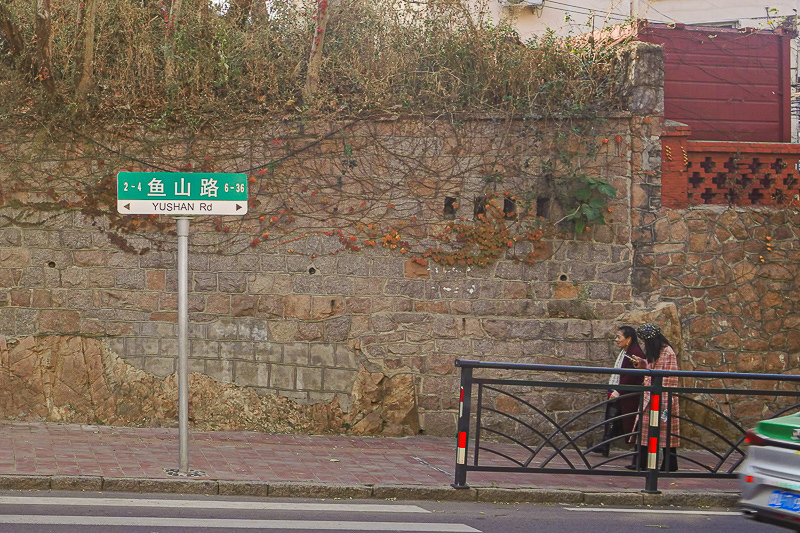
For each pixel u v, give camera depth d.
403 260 11.27
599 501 8.75
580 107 11.45
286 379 11.09
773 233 12.02
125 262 10.94
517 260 11.41
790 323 11.98
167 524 6.74
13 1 11.41
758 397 11.85
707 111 13.17
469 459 10.20
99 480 7.88
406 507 8.00
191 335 10.99
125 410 10.79
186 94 11.19
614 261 11.55
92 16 10.60
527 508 8.30
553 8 21.44
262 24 12.12
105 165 10.94
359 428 11.08
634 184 11.62
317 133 11.20
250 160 11.12
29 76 10.94
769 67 13.41
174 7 11.42
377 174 11.28
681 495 8.93
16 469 8.03
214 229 11.09
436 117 11.36
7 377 10.65
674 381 11.55
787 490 6.24
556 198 11.47
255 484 8.17
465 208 11.38
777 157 12.08
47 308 10.80
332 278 11.18
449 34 11.70
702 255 11.78
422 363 11.24
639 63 11.63
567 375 11.35
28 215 10.81
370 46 11.83
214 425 10.88
